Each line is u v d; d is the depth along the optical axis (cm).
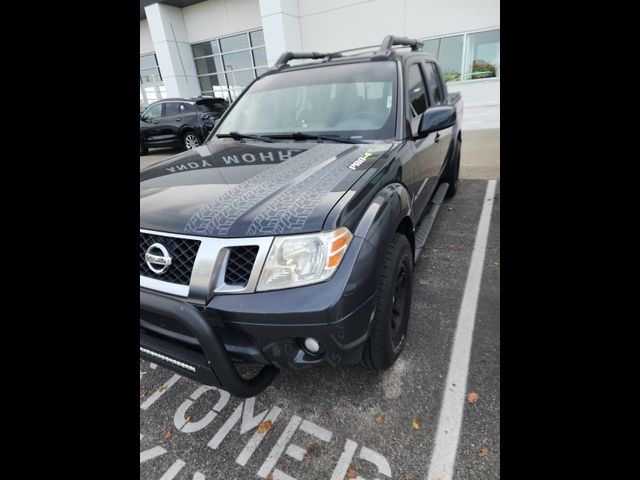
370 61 274
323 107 259
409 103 253
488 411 175
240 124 282
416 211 253
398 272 182
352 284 144
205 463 166
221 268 147
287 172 187
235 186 177
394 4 1055
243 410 189
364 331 154
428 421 174
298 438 172
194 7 1388
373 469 156
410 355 213
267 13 1118
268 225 147
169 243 158
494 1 964
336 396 191
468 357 209
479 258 315
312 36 1179
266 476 158
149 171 219
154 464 166
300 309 136
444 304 256
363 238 155
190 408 195
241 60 1403
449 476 151
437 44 1059
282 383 201
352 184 170
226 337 152
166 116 944
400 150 219
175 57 1415
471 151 707
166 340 163
